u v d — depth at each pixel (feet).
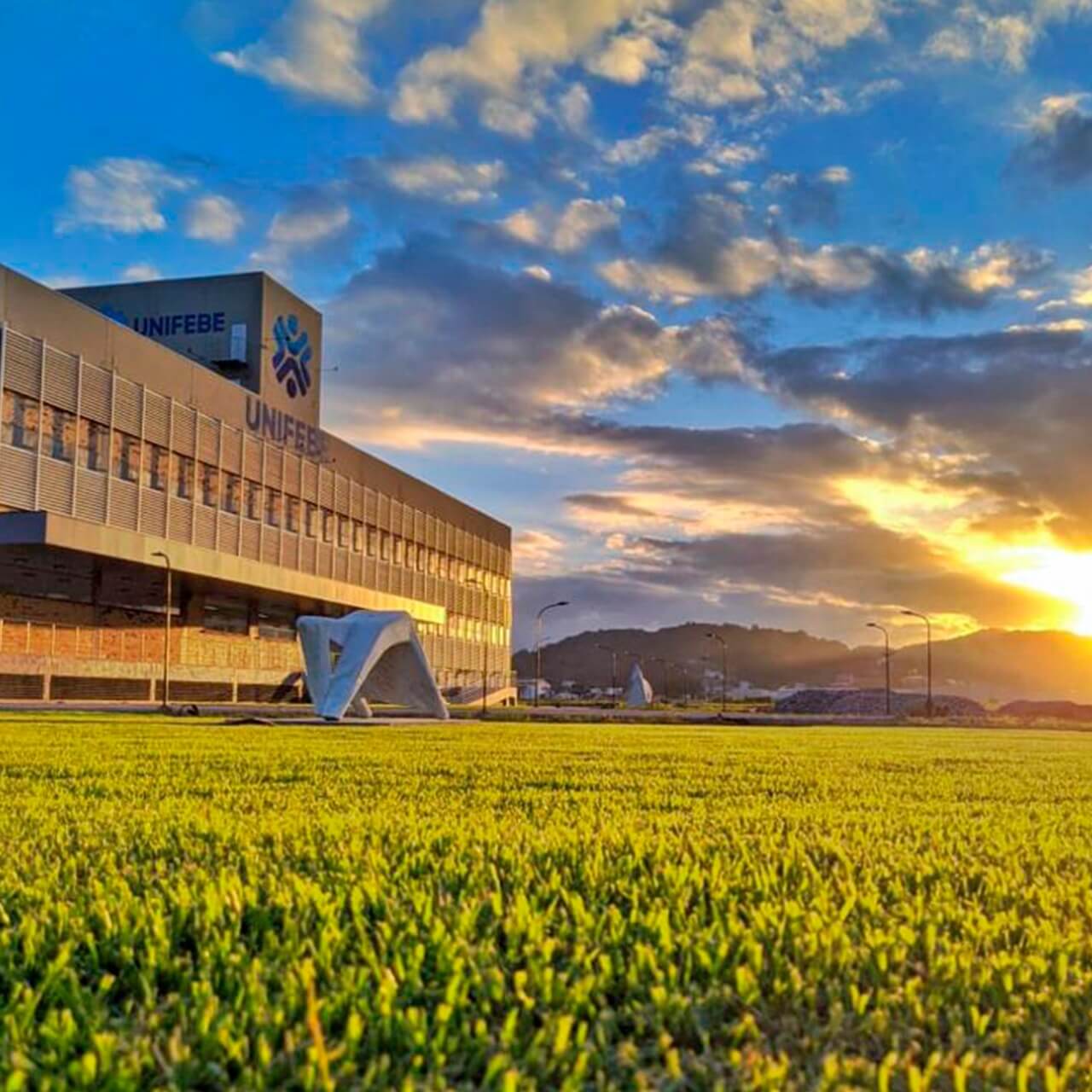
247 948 10.75
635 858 15.24
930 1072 7.75
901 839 18.74
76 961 10.59
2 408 143.84
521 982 9.30
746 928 11.32
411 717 134.82
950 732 112.37
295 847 16.38
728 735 87.66
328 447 239.50
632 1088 7.95
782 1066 7.95
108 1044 7.95
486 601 344.28
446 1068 7.99
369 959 9.99
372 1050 8.32
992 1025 9.27
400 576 278.05
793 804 25.21
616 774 35.37
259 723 102.17
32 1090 7.64
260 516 211.20
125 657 183.93
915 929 11.80
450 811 22.57
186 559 170.81
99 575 176.55
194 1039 8.38
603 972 9.89
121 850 16.52
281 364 223.51
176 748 50.06
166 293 219.41
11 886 13.48
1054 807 25.40
